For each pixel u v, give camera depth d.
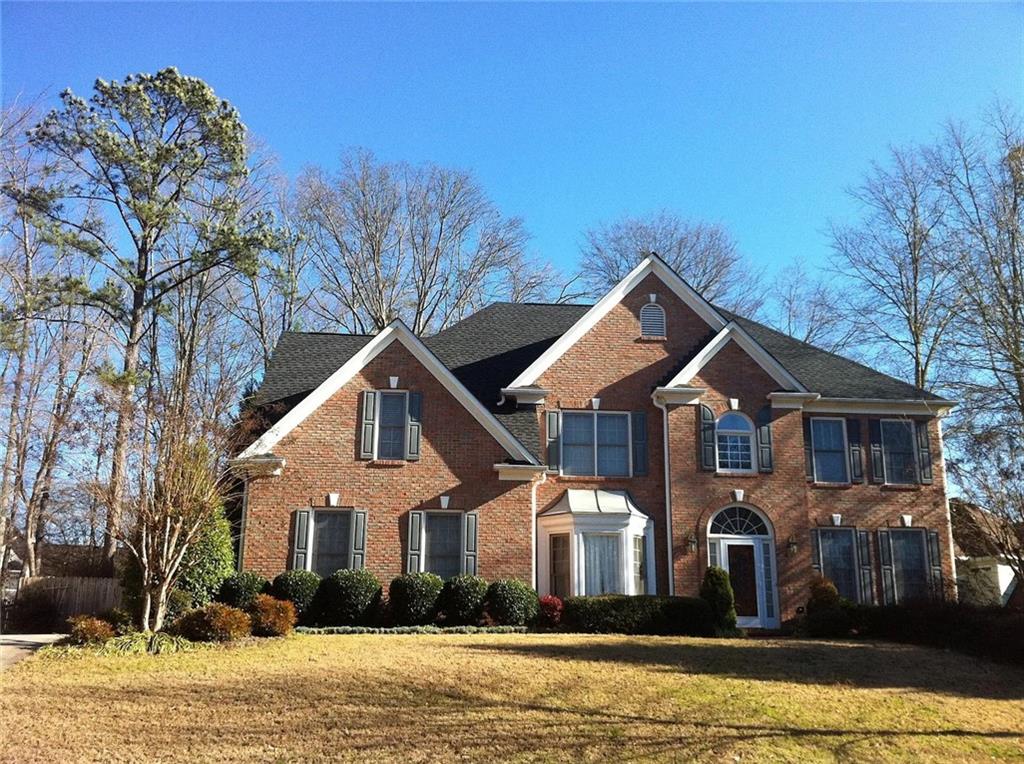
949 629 18.05
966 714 12.85
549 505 23.48
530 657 15.25
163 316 32.72
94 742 10.82
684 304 25.72
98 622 16.03
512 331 28.64
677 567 22.95
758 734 11.52
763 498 23.72
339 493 21.83
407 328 23.16
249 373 39.25
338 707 12.13
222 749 10.66
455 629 19.23
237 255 31.31
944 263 29.84
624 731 11.47
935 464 26.00
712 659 15.60
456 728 11.42
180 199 32.66
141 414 20.89
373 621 20.23
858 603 23.09
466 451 22.45
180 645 15.66
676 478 23.62
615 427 24.59
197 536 18.14
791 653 16.50
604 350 25.08
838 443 25.89
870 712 12.68
